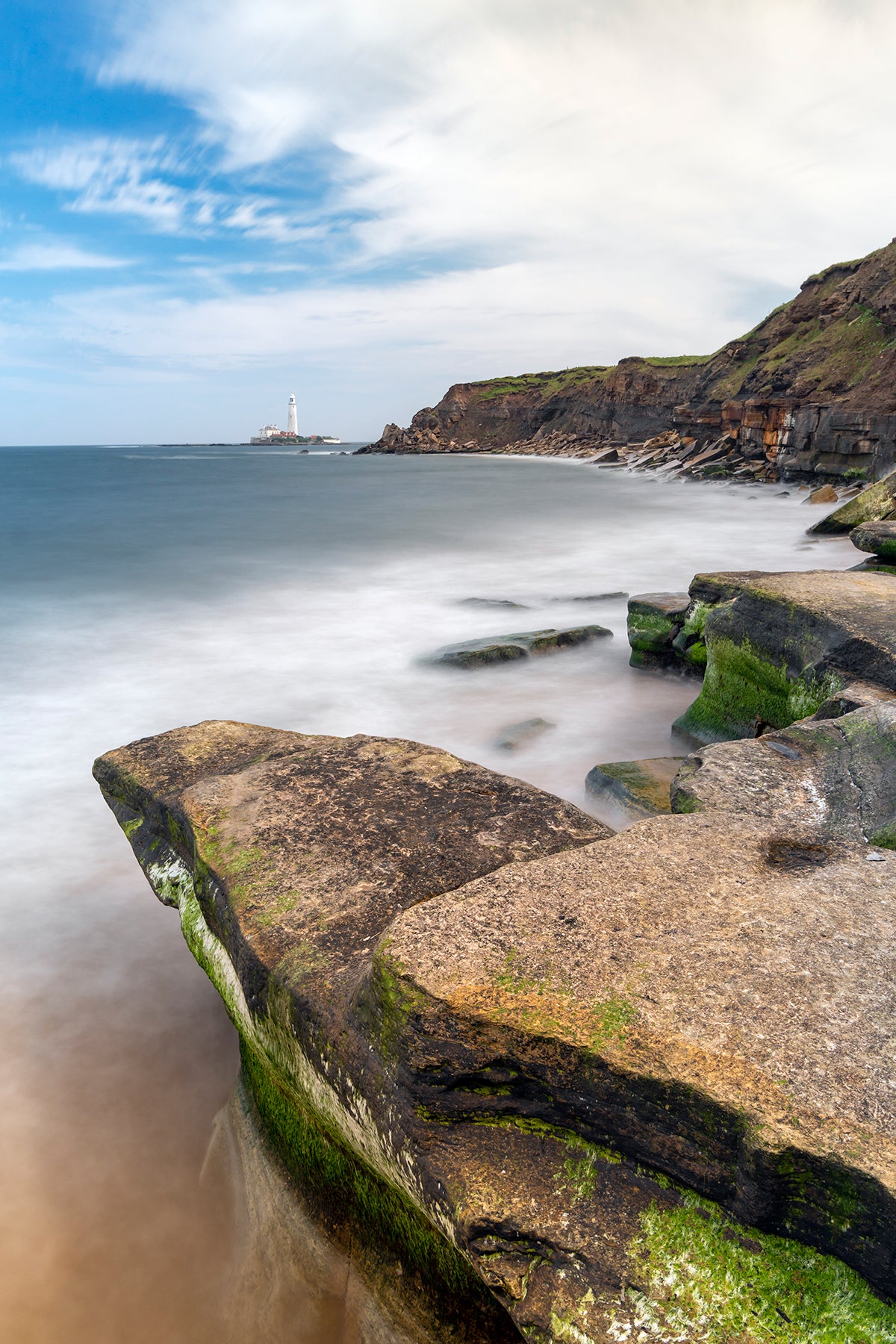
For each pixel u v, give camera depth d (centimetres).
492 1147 218
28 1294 287
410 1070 222
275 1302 274
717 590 855
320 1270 270
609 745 785
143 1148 346
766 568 1752
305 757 424
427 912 258
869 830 362
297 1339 266
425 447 16725
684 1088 191
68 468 10088
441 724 862
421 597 1574
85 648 1210
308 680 1032
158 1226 312
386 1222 259
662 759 643
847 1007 211
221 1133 343
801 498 4181
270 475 7756
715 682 748
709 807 380
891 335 4919
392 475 7556
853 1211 172
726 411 6569
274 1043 286
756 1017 208
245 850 341
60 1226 312
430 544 2428
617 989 220
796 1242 182
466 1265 234
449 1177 212
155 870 390
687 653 915
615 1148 207
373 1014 241
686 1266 185
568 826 353
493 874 281
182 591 1681
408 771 405
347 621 1377
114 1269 296
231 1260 299
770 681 676
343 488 5488
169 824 397
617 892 267
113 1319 280
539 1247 198
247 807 374
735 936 241
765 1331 173
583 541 2444
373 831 350
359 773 403
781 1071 192
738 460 5847
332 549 2327
